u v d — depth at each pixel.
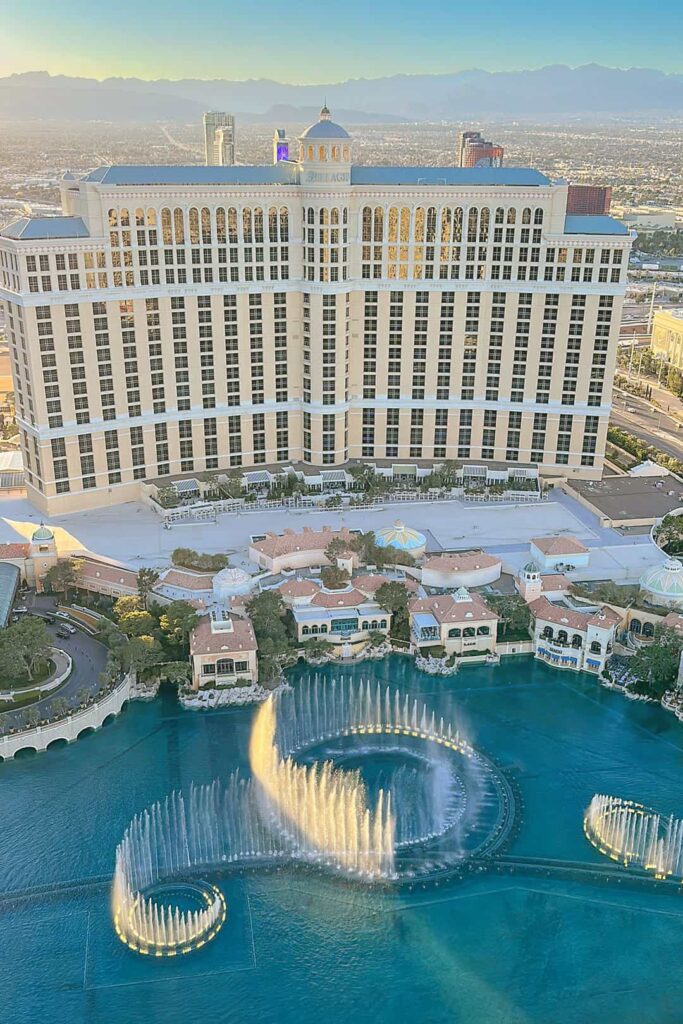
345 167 174.38
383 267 183.38
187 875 98.75
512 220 177.38
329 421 190.50
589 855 101.94
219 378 183.88
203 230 173.25
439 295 184.50
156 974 88.19
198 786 110.88
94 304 166.38
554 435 191.25
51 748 117.12
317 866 100.19
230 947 90.94
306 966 89.25
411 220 179.38
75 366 167.75
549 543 157.88
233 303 180.25
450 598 141.50
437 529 171.38
